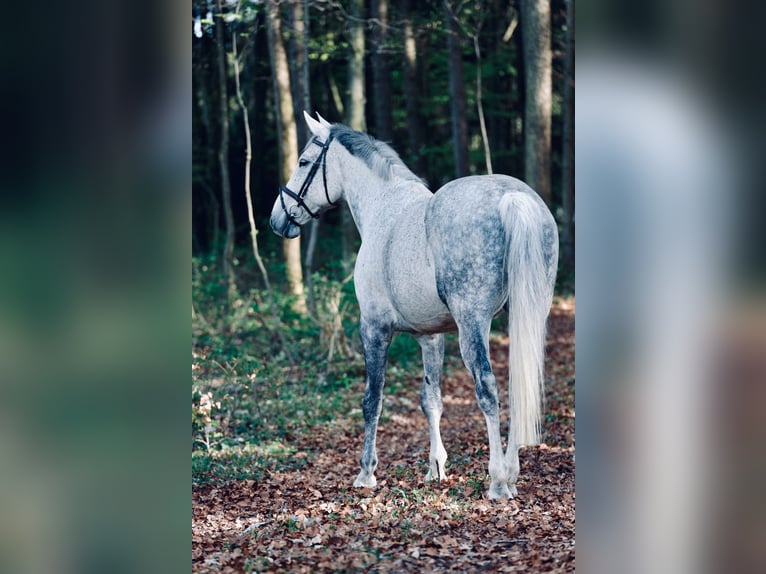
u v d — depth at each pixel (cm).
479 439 693
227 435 713
